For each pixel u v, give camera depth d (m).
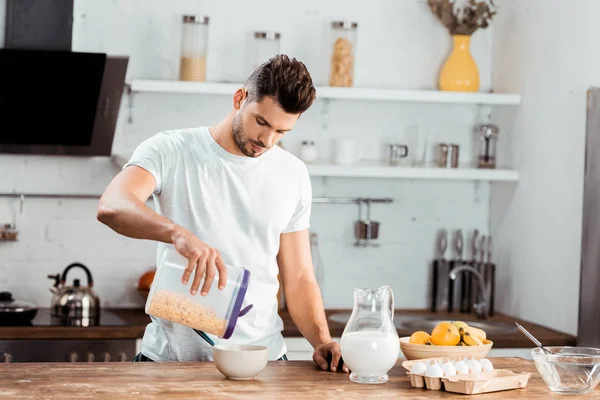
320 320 2.58
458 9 4.46
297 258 2.66
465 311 4.52
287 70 2.27
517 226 4.41
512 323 4.21
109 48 4.30
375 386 2.12
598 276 3.53
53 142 4.11
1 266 4.26
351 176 4.50
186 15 4.19
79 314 3.93
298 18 4.48
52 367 2.24
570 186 3.91
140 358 2.57
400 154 4.46
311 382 2.14
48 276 4.06
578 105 3.86
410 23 4.61
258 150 2.40
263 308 2.55
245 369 2.12
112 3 4.29
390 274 4.65
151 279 4.23
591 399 2.03
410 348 2.35
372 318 2.19
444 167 4.43
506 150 4.55
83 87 3.93
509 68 4.52
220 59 4.43
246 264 2.53
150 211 2.18
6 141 4.08
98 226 4.34
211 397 1.94
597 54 3.71
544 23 4.15
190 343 2.47
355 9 4.55
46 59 3.80
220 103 4.44
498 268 4.63
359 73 4.58
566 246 3.94
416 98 4.29
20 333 3.62
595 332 3.55
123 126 4.35
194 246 2.04
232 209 2.52
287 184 2.57
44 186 4.28
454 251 4.70
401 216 4.65
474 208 4.73
